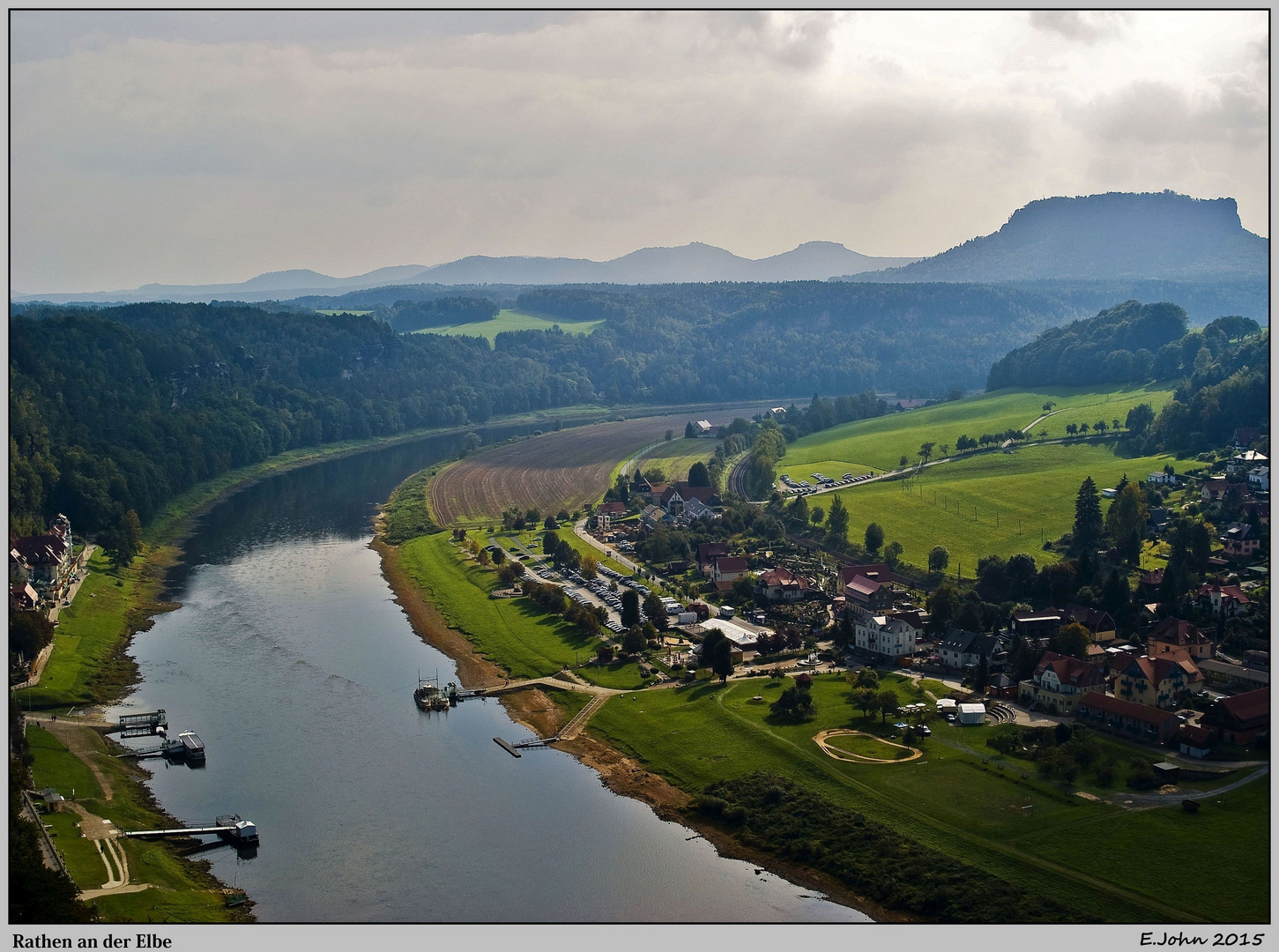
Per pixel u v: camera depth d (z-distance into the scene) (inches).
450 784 7126.0
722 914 5521.7
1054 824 6018.7
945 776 6678.2
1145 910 5201.8
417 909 5585.6
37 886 5295.3
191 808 6761.8
